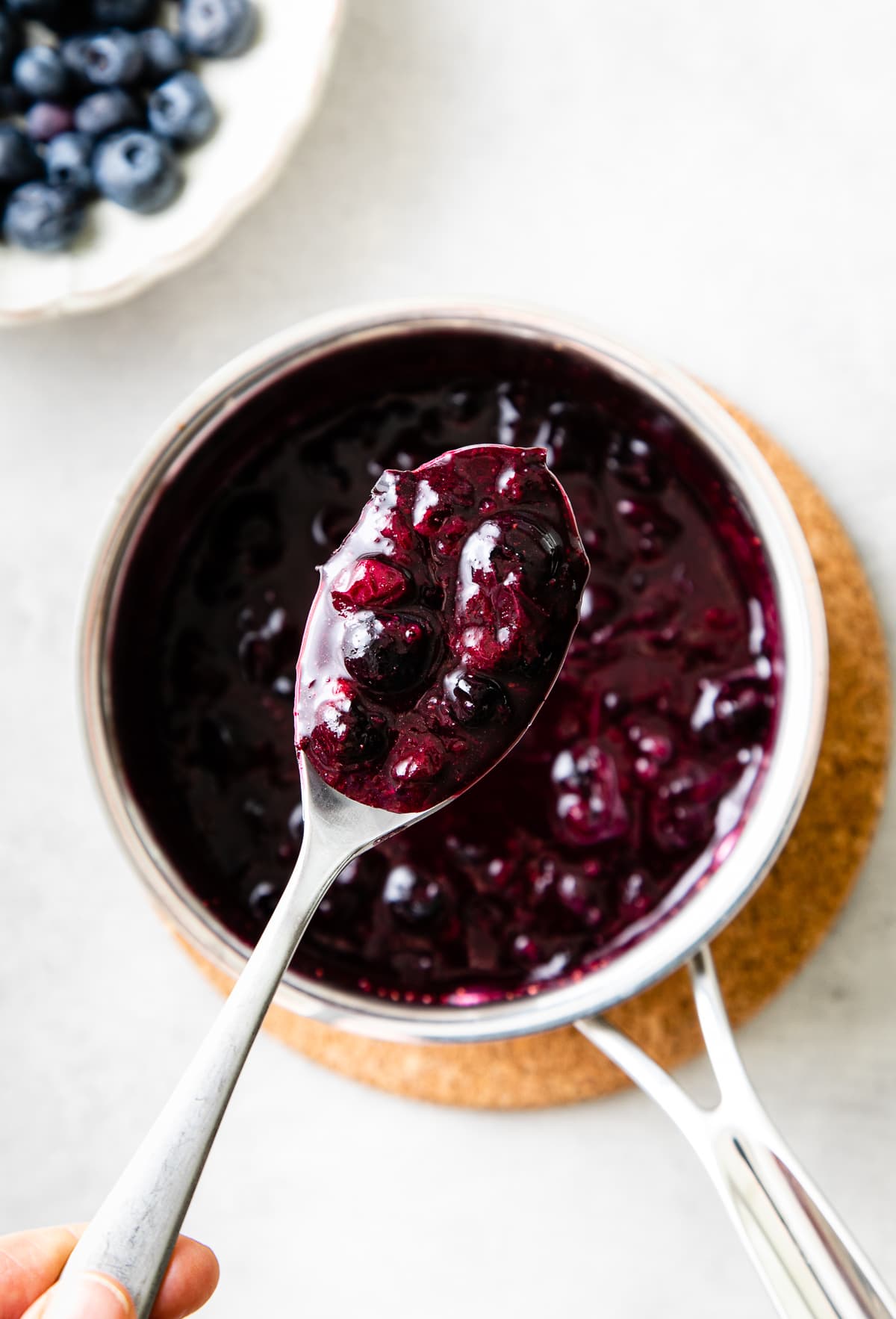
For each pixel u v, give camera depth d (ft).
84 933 1.39
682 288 1.38
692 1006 1.29
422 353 1.22
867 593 1.32
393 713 1.04
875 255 1.37
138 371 1.39
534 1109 1.35
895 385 1.36
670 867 1.22
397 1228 1.36
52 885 1.39
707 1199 1.36
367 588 1.02
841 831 1.30
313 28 1.37
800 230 1.37
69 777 1.39
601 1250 1.36
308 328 1.19
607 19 1.38
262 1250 1.37
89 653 1.20
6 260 1.38
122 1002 1.38
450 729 1.04
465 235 1.38
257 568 1.23
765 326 1.37
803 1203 1.12
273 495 1.24
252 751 1.23
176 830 1.22
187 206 1.38
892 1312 1.10
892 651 1.34
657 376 1.19
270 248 1.39
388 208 1.39
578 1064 1.30
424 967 1.21
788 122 1.38
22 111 1.41
